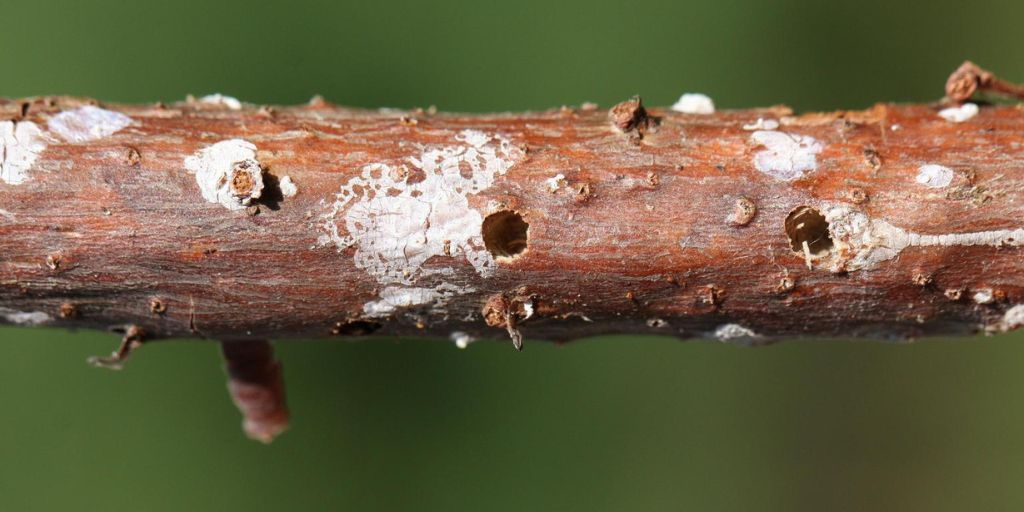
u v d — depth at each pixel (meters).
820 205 0.22
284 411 0.24
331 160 0.22
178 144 0.22
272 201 0.21
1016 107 0.22
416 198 0.22
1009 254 0.22
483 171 0.22
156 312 0.22
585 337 0.22
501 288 0.22
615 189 0.22
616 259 0.22
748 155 0.22
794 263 0.22
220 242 0.21
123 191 0.21
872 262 0.22
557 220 0.22
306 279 0.22
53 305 0.22
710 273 0.22
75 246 0.21
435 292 0.22
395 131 0.22
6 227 0.21
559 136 0.22
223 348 0.23
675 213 0.22
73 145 0.22
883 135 0.22
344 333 0.22
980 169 0.22
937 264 0.22
